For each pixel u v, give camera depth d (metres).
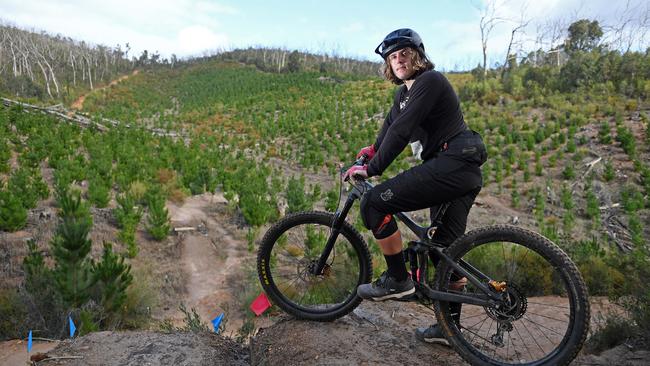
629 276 4.34
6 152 17.41
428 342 2.70
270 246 2.89
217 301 9.38
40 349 3.61
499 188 21.98
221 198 18.03
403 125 2.22
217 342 2.90
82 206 10.59
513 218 19.27
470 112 35.69
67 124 26.08
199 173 18.41
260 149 31.95
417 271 2.54
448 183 2.24
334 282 3.07
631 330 3.16
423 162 2.41
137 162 18.70
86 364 2.46
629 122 29.55
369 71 105.38
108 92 77.25
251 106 53.59
